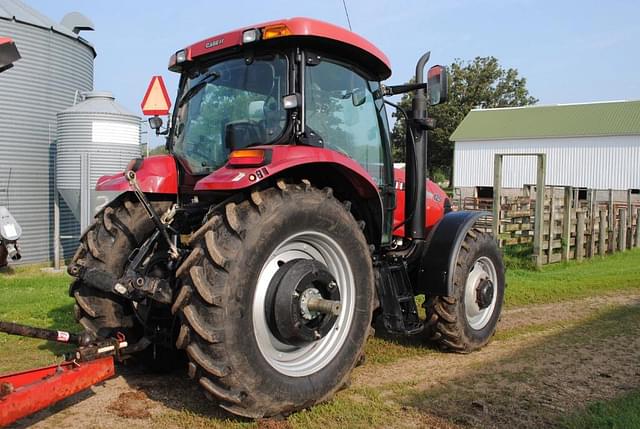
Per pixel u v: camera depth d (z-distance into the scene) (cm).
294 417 322
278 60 356
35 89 867
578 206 1141
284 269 322
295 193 321
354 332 353
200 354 289
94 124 833
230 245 295
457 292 446
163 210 396
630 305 666
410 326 427
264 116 357
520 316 605
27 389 279
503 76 5388
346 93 390
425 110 447
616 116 3588
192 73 411
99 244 377
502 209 1138
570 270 974
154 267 353
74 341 323
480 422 325
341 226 342
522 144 3719
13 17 829
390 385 385
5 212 674
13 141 845
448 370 420
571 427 319
